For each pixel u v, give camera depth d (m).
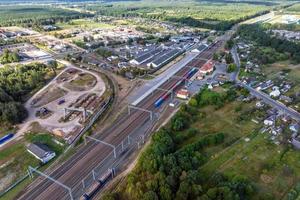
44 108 135.75
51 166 96.19
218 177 82.12
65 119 126.25
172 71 185.88
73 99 146.88
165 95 145.25
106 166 94.94
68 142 108.94
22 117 126.75
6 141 110.56
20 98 148.00
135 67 193.50
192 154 94.69
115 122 122.81
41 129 118.88
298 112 126.38
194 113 125.75
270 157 95.44
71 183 87.94
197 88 156.50
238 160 94.31
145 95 148.50
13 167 95.88
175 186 79.31
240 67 190.25
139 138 110.31
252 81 164.12
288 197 78.19
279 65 195.75
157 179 79.88
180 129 112.69
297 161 93.12
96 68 196.12
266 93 148.62
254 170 89.44
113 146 105.50
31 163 97.56
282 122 117.38
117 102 141.38
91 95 150.50
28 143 108.94
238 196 73.25
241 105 134.12
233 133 110.44
